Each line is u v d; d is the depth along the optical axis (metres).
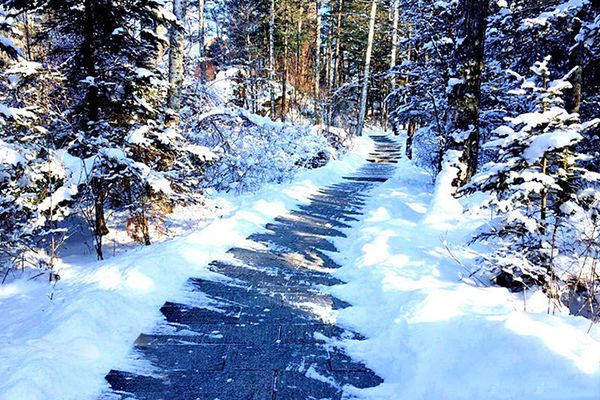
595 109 9.94
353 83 26.66
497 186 4.77
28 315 4.00
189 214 8.48
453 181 7.80
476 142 8.05
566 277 4.41
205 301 4.47
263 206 8.53
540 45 9.71
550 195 4.59
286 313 4.27
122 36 6.88
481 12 7.92
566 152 4.34
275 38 25.42
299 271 5.49
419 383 2.92
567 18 8.59
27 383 2.67
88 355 3.23
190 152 7.71
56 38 7.89
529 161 4.23
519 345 2.86
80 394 2.82
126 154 6.41
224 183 11.10
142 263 4.87
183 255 5.43
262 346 3.61
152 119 7.46
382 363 3.36
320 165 16.08
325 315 4.27
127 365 3.24
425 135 13.51
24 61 6.03
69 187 5.60
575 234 4.40
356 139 24.55
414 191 10.88
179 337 3.72
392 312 4.04
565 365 2.54
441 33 12.22
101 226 6.98
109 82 6.56
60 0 6.41
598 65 9.45
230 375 3.16
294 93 23.70
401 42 13.89
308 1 27.77
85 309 3.74
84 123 6.68
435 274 4.91
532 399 2.38
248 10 24.33
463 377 2.81
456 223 6.45
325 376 3.18
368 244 5.96
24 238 5.95
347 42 33.09
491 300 4.05
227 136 11.38
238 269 5.43
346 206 9.57
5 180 5.41
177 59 8.64
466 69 8.05
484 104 11.49
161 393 2.91
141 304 4.21
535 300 4.11
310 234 7.19
